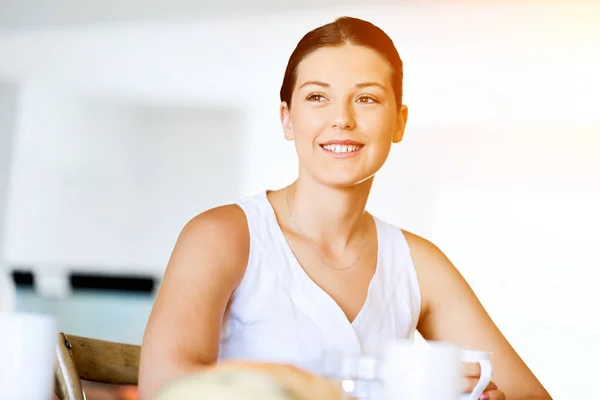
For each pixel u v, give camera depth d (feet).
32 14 13.16
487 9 11.99
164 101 13.55
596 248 12.10
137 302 13.32
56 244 13.50
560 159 12.30
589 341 11.98
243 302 3.66
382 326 3.86
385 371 1.69
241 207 3.81
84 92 13.61
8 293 13.34
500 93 12.44
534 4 11.78
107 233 13.51
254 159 13.29
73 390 2.93
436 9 12.11
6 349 1.67
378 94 3.82
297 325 3.63
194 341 3.21
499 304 12.30
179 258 3.48
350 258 3.90
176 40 13.10
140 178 13.56
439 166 12.62
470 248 12.45
